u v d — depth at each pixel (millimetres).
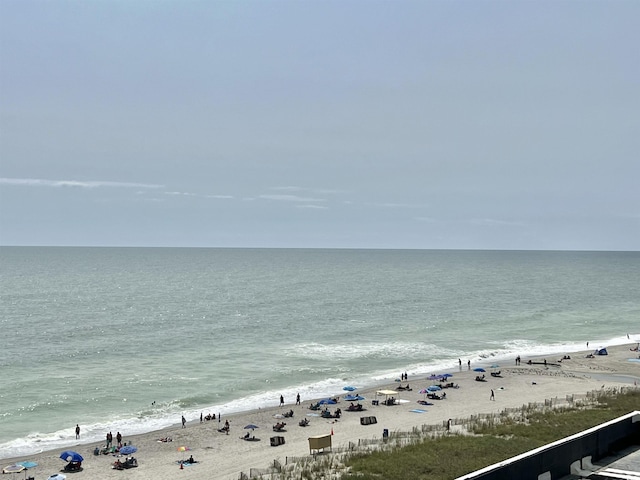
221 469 42938
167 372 73938
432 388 66188
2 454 46875
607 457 19750
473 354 89000
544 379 72750
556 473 17797
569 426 45938
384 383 71375
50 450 47969
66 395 63125
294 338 99188
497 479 15922
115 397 63062
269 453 46469
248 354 85625
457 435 45469
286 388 68562
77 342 92938
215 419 56656
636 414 21609
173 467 43594
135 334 101125
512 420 49875
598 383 70312
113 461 44938
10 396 62125
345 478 34188
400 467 35844
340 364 80625
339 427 53781
